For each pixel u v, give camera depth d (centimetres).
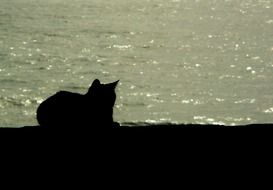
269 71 18975
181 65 19988
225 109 13688
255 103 14338
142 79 17262
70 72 18138
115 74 18100
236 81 17262
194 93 15400
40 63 19412
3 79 16400
